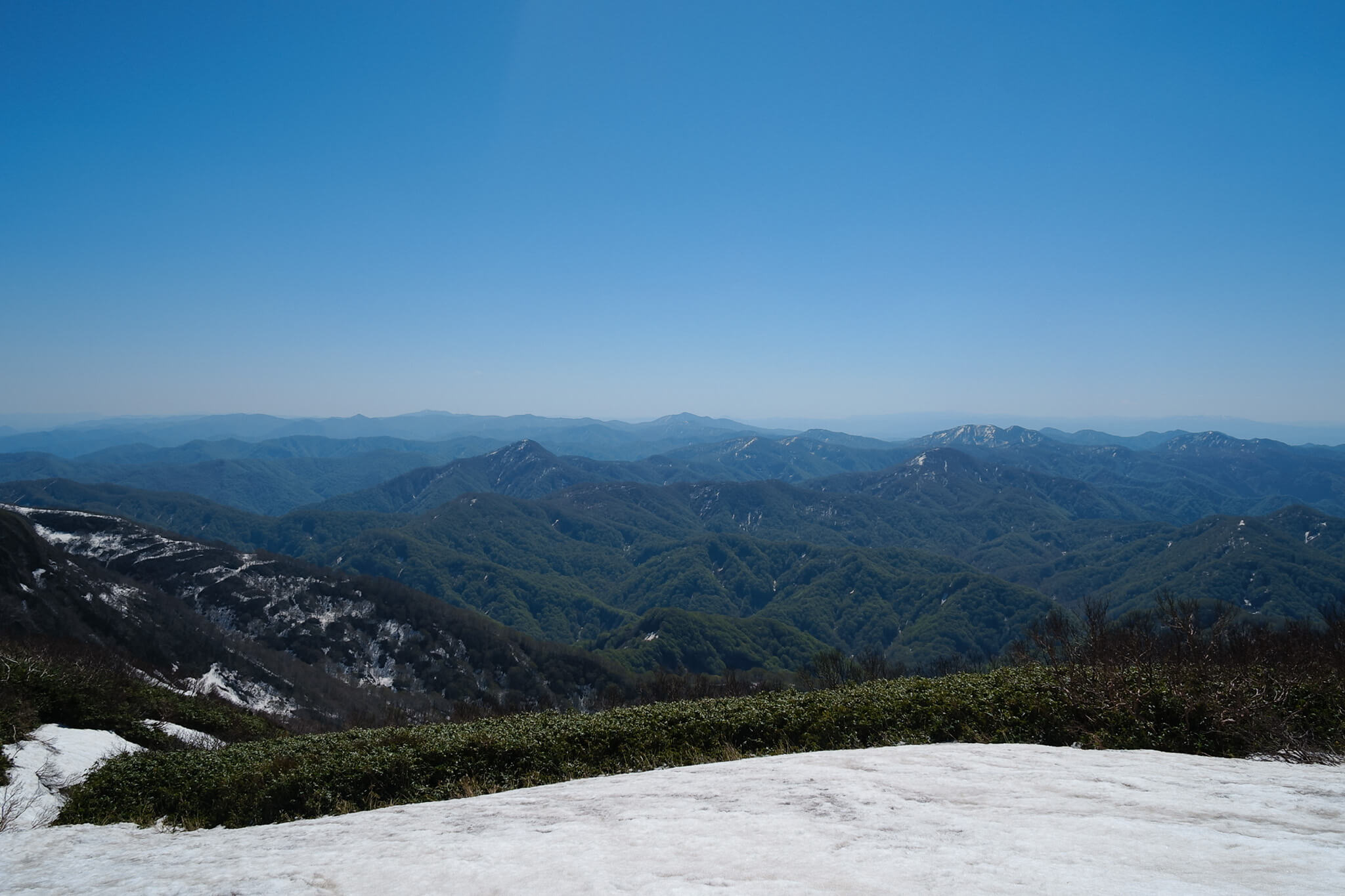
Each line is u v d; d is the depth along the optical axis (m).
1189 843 4.07
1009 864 3.76
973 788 5.99
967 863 3.82
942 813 5.08
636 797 6.64
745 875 3.78
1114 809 5.04
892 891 3.40
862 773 6.97
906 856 4.00
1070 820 4.71
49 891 4.82
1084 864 3.71
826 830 4.67
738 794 6.22
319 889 4.11
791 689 15.73
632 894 3.57
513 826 5.55
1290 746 8.16
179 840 6.98
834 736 11.38
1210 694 9.33
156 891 4.42
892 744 10.73
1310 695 9.33
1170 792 5.59
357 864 4.61
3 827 8.64
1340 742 8.18
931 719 11.04
